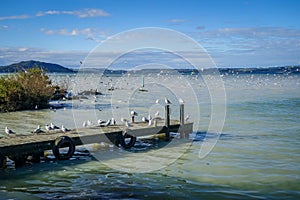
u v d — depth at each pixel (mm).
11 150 13328
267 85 70625
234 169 13164
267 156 14992
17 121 25500
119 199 10242
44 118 27188
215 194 10602
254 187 11172
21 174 12766
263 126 22578
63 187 11344
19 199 10242
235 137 19203
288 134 19750
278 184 11438
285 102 37688
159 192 10828
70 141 14914
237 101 39281
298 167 13312
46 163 14266
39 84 34219
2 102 31734
